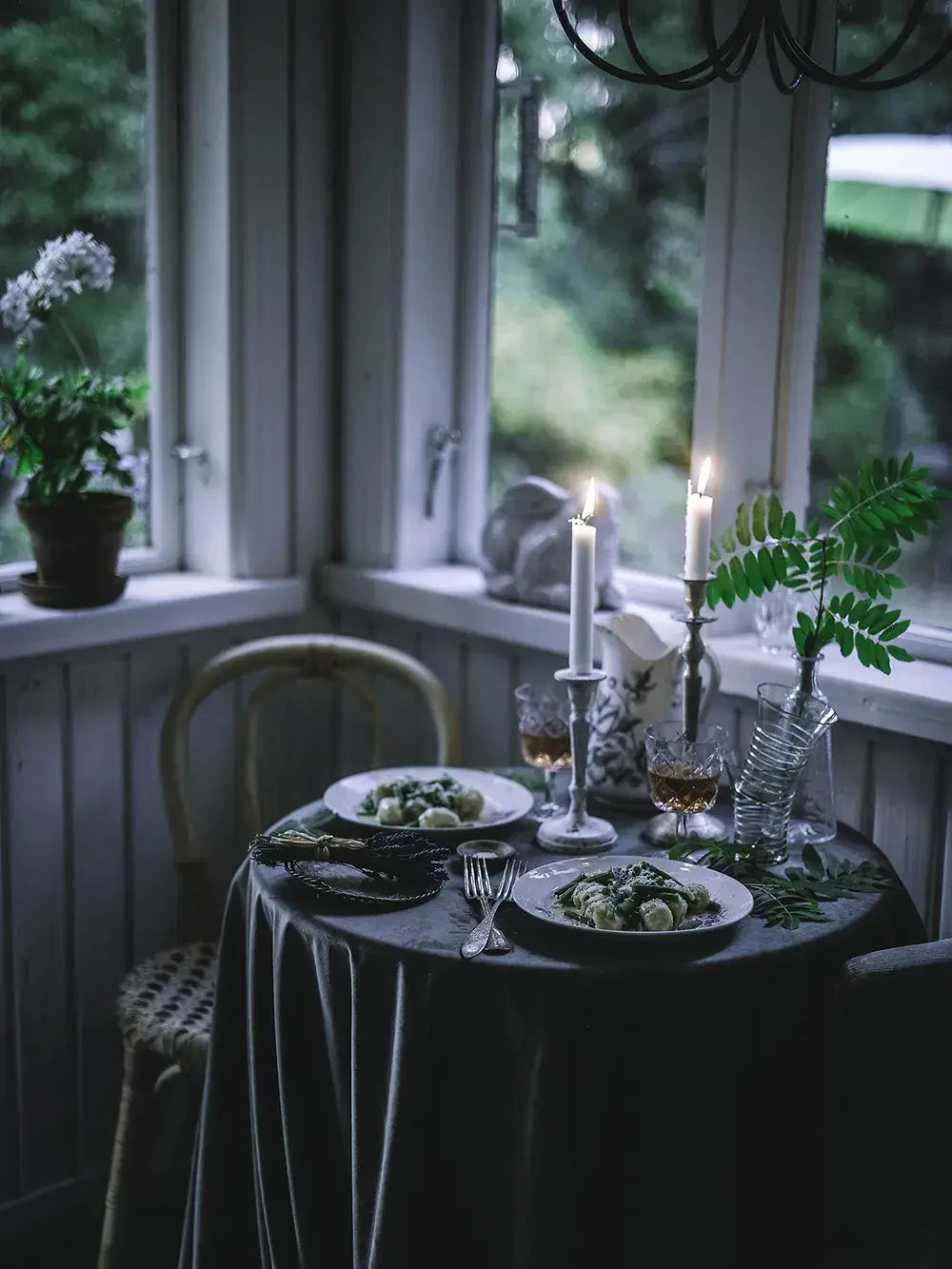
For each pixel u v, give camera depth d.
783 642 2.09
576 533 1.69
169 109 2.39
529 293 2.47
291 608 2.52
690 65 2.18
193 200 2.42
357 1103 1.51
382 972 1.48
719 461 2.19
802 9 2.05
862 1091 1.45
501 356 2.54
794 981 1.46
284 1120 1.61
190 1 2.36
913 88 1.99
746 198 2.11
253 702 2.24
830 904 1.59
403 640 2.57
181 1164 2.41
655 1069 1.42
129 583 2.43
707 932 1.48
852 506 1.75
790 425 2.19
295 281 2.49
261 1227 1.71
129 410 2.21
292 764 2.60
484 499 2.61
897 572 2.11
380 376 2.52
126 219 2.38
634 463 2.37
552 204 2.41
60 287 2.13
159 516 2.51
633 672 1.86
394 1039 1.47
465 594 2.40
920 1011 1.42
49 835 2.22
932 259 2.01
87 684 2.24
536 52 2.39
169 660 2.36
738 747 2.14
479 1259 1.49
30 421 2.12
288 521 2.56
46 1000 2.26
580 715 1.73
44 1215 2.29
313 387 2.55
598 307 2.38
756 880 1.66
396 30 2.38
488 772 1.98
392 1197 1.46
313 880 1.61
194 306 2.45
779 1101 1.48
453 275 2.55
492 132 2.48
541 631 2.28
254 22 2.33
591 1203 1.44
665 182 2.25
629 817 1.87
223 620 2.40
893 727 1.92
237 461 2.45
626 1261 1.46
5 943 2.19
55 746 2.21
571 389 2.44
